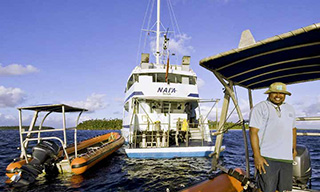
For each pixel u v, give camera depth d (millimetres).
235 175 3955
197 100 13906
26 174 6906
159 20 17625
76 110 9281
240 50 3125
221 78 3982
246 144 4023
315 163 10430
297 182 3715
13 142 22438
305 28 2510
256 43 2945
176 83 13211
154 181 7078
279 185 2648
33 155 7543
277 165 2596
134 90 12773
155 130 12289
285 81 4746
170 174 7836
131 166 9031
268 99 2857
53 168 8102
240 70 3996
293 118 2770
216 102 12789
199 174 7805
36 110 8727
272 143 2650
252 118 2711
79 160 8086
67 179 7414
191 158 10266
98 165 9672
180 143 12148
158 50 17391
